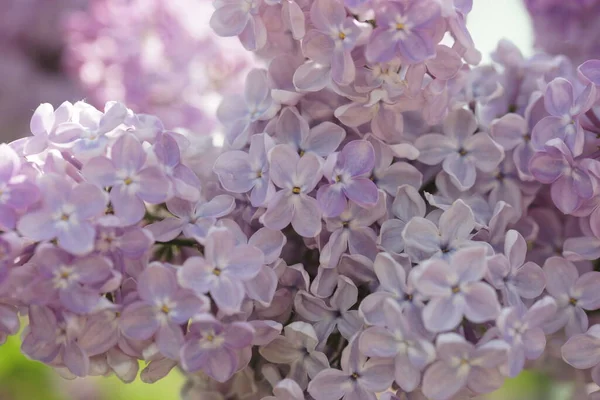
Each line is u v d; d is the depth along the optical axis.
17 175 0.43
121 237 0.43
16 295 0.43
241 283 0.44
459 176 0.47
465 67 0.47
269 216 0.44
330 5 0.44
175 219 0.44
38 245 0.43
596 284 0.46
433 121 0.46
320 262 0.45
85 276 0.43
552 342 0.46
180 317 0.43
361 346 0.44
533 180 0.47
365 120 0.46
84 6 0.67
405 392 0.45
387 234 0.45
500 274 0.44
